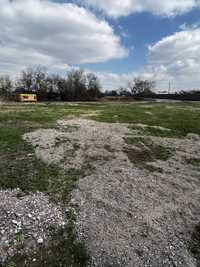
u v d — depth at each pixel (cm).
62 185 788
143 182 839
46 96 7906
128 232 558
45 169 920
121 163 1036
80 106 4175
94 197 712
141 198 722
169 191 779
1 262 451
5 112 2736
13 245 496
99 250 496
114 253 490
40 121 2061
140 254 493
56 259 468
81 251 490
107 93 9994
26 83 7712
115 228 570
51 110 3150
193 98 8462
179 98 9038
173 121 2222
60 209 646
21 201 671
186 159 1141
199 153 1248
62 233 544
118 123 2070
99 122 2102
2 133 1475
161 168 998
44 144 1262
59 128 1736
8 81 7594
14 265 446
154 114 2833
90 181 825
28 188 753
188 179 891
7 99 7169
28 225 564
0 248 486
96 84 8569
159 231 569
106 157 1108
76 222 588
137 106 4372
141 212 644
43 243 509
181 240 543
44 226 565
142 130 1775
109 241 524
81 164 995
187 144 1432
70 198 705
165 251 505
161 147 1334
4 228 546
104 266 459
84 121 2130
